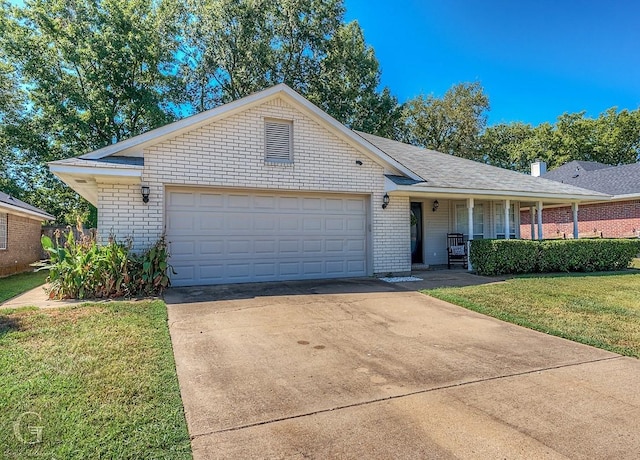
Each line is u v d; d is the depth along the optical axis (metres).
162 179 8.30
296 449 2.66
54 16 20.61
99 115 20.19
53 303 6.63
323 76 26.44
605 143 34.19
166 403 3.21
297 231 9.88
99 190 7.92
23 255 16.39
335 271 10.33
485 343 5.05
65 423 2.84
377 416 3.12
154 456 2.52
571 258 11.66
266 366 4.16
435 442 2.75
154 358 4.13
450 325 5.89
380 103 27.66
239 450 2.63
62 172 7.20
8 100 21.73
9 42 19.53
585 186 21.48
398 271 10.95
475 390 3.62
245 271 9.27
